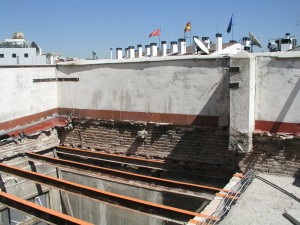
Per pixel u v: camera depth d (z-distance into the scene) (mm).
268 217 6254
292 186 7637
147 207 6629
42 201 11469
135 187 9836
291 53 8016
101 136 11625
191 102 9633
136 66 10492
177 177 10102
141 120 10617
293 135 8086
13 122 10922
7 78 10680
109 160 11039
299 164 8070
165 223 9328
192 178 9875
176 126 9977
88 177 10984
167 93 10008
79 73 11773
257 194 7258
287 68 8047
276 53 8180
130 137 10984
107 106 11289
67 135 12375
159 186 8773
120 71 10852
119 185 10148
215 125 9336
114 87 11047
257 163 8539
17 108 11031
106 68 11133
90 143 11914
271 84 8266
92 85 11531
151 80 10250
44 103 11953
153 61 10125
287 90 8102
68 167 9883
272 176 8281
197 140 9734
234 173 9234
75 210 11711
